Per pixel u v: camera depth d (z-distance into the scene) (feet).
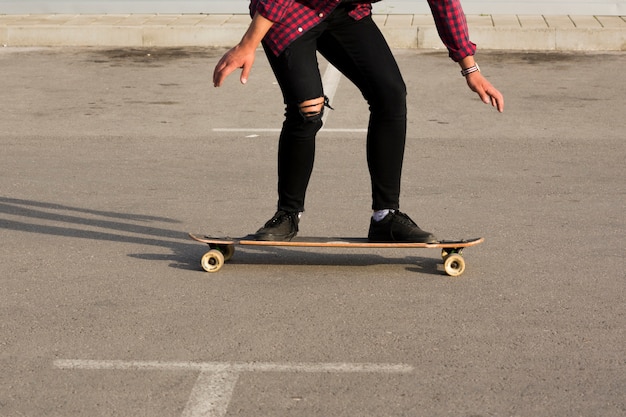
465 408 17.67
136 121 45.78
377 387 18.53
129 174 36.58
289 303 23.12
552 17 70.49
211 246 25.75
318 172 36.81
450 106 48.98
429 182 35.35
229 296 23.61
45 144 41.37
